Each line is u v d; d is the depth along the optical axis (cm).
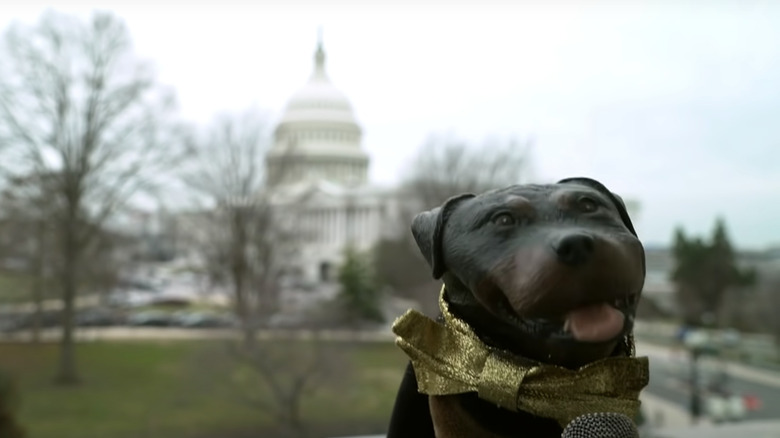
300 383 2600
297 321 2889
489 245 151
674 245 6500
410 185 5388
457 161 5150
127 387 3409
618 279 137
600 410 148
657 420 2697
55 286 3962
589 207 152
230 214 4219
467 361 162
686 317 6031
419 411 190
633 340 168
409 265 5281
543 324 144
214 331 5016
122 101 3741
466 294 165
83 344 4716
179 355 4312
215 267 4312
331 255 8206
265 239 4241
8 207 3528
